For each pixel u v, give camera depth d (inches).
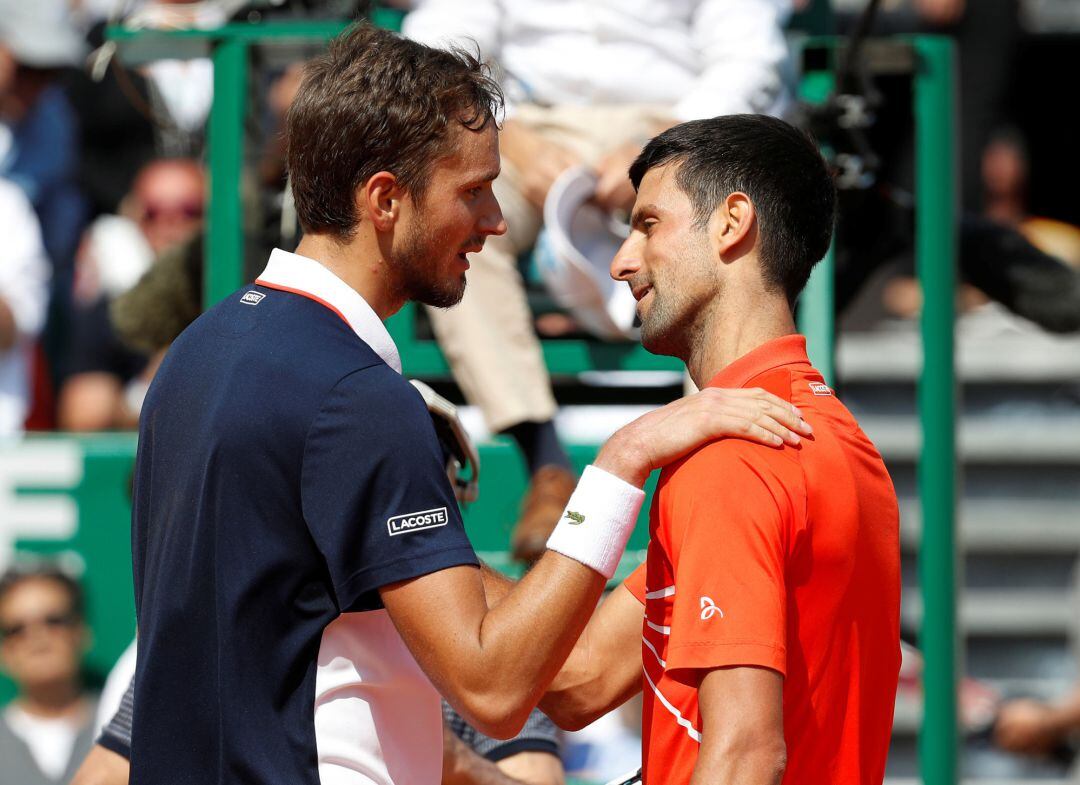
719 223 314.8
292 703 291.3
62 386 971.3
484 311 482.6
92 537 822.5
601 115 502.9
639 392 572.7
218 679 290.7
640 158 329.4
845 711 301.1
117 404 944.9
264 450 288.2
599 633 346.9
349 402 288.8
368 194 304.0
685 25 516.4
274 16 559.2
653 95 511.5
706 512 289.0
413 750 308.7
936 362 519.5
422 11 515.2
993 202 1020.5
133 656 458.6
